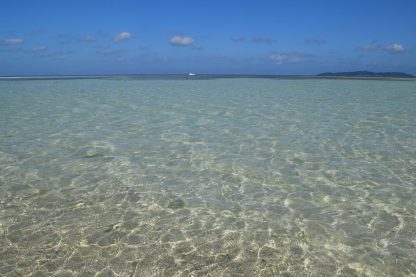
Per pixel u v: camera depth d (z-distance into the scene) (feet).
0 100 61.82
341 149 29.53
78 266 13.58
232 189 21.26
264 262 13.92
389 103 59.16
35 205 18.81
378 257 14.26
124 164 25.55
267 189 21.29
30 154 27.61
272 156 27.63
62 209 18.39
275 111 49.73
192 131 36.19
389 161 26.30
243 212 18.26
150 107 53.62
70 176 23.06
